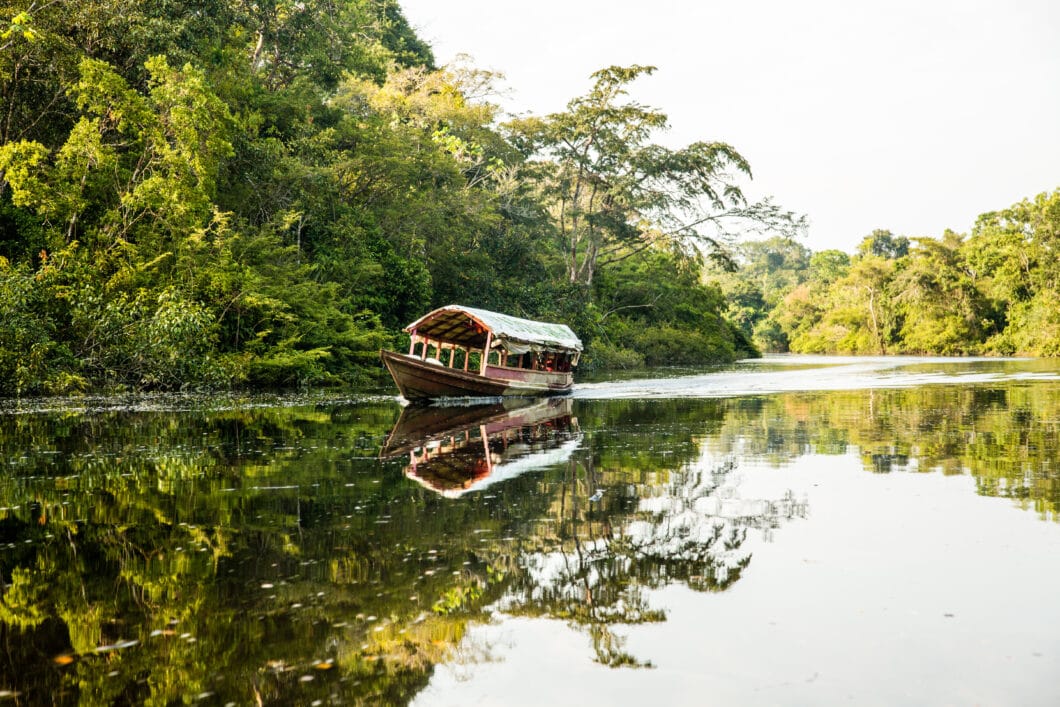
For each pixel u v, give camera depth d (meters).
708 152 41.81
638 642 3.82
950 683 3.34
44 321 18.38
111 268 20.78
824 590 4.52
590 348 43.78
